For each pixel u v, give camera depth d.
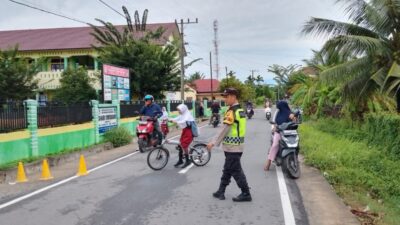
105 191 8.62
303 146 14.53
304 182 9.35
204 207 7.18
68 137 15.29
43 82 40.75
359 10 18.30
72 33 46.09
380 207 7.96
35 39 45.03
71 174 10.98
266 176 10.03
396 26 17.86
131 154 14.83
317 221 6.36
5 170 10.55
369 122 17.58
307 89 31.61
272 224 6.21
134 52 31.36
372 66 18.34
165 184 9.21
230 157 7.49
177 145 11.53
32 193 8.70
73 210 7.17
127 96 22.84
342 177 10.13
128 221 6.42
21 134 12.50
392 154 13.42
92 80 35.97
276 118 10.63
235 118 7.42
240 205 7.30
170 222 6.34
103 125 18.27
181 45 36.19
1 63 28.95
